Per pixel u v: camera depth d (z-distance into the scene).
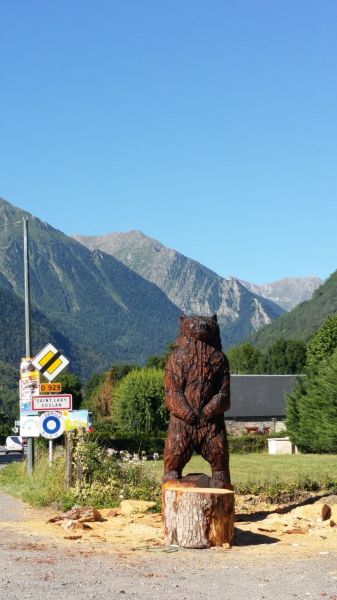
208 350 12.59
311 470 22.42
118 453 19.66
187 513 10.03
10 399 191.50
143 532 11.25
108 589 7.45
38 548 9.77
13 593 7.15
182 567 8.69
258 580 7.97
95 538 10.73
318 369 34.81
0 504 15.73
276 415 69.69
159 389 63.31
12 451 53.94
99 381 138.75
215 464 12.49
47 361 20.19
